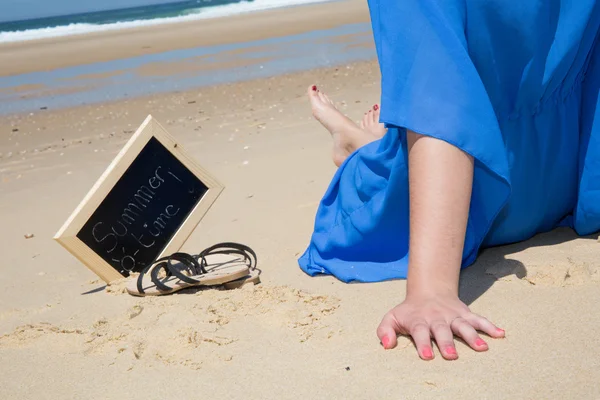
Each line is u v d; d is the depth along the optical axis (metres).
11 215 2.72
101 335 1.68
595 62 1.86
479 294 1.69
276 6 17.47
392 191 1.76
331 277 1.88
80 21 19.88
